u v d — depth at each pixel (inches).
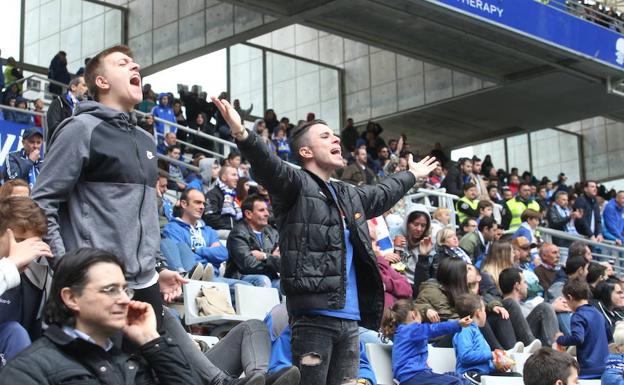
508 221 556.1
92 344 128.0
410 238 357.1
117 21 805.9
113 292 130.1
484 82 825.5
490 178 685.3
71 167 147.4
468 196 507.8
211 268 286.7
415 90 875.4
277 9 679.7
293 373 158.2
